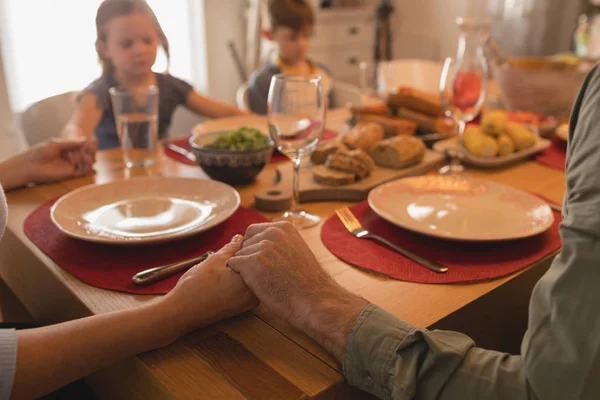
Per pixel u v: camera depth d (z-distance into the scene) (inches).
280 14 88.0
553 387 21.8
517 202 39.8
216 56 142.9
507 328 34.0
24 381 22.9
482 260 33.9
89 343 24.0
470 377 23.2
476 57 49.2
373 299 29.5
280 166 51.0
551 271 23.7
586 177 23.8
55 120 65.4
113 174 49.7
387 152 48.7
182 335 26.2
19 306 48.8
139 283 30.4
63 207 37.6
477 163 51.0
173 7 131.2
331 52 141.3
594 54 118.4
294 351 25.6
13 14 102.2
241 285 27.5
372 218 39.9
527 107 63.8
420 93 60.1
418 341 24.2
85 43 98.7
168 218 37.8
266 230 29.0
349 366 24.2
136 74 61.5
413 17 162.6
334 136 60.1
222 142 46.1
